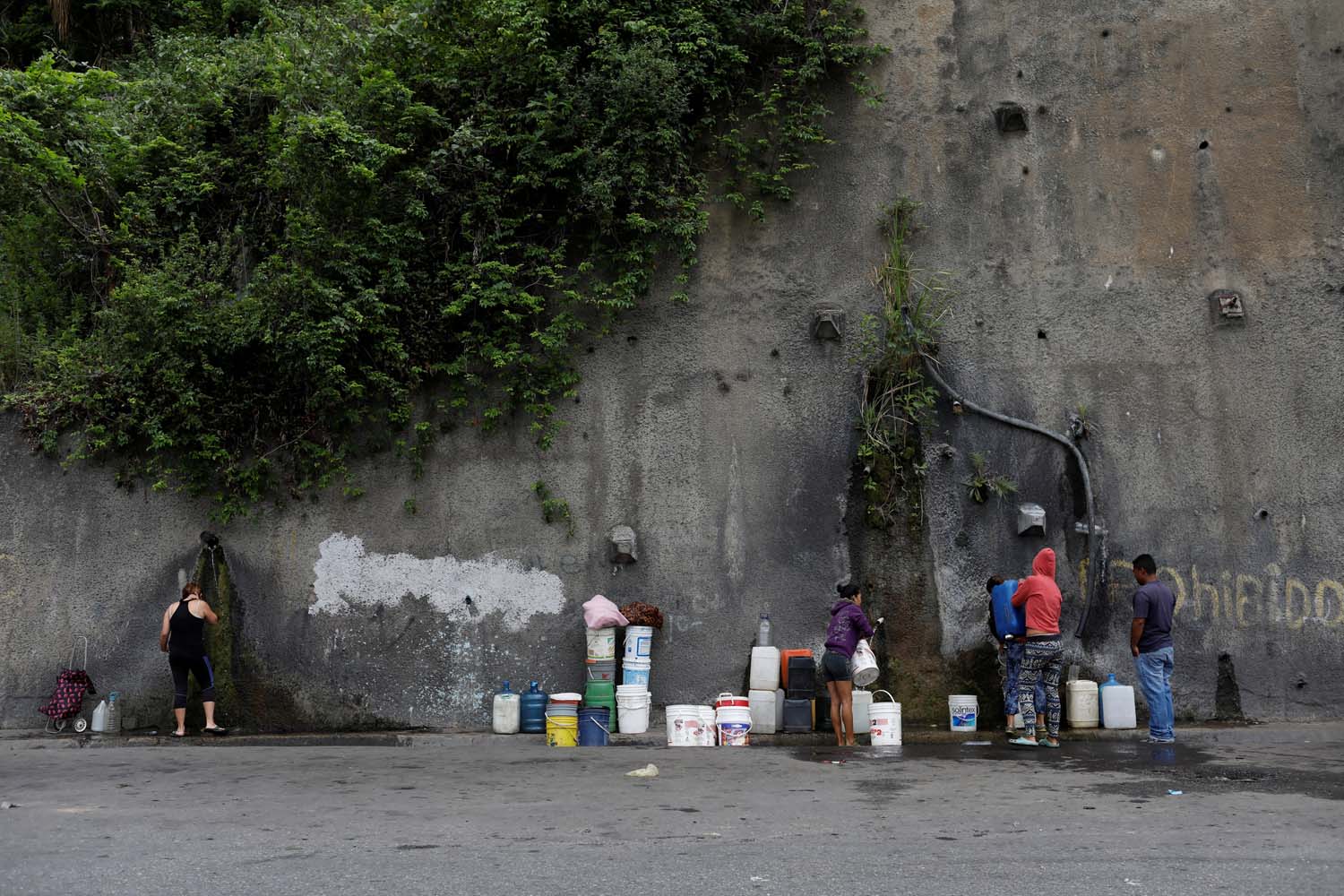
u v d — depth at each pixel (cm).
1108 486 1213
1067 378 1238
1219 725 1137
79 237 1326
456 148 1230
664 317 1252
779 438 1229
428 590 1194
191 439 1201
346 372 1218
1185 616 1184
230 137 1370
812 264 1270
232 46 1491
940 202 1282
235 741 1112
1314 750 1010
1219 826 644
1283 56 1295
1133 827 643
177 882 521
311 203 1224
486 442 1223
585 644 1183
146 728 1156
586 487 1216
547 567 1200
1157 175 1279
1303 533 1197
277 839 615
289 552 1195
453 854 576
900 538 1204
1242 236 1259
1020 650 1112
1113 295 1254
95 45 1794
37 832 634
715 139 1291
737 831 636
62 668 1167
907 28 1324
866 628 1091
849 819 671
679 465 1222
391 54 1319
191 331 1198
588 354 1243
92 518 1196
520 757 981
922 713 1168
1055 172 1284
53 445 1198
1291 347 1232
